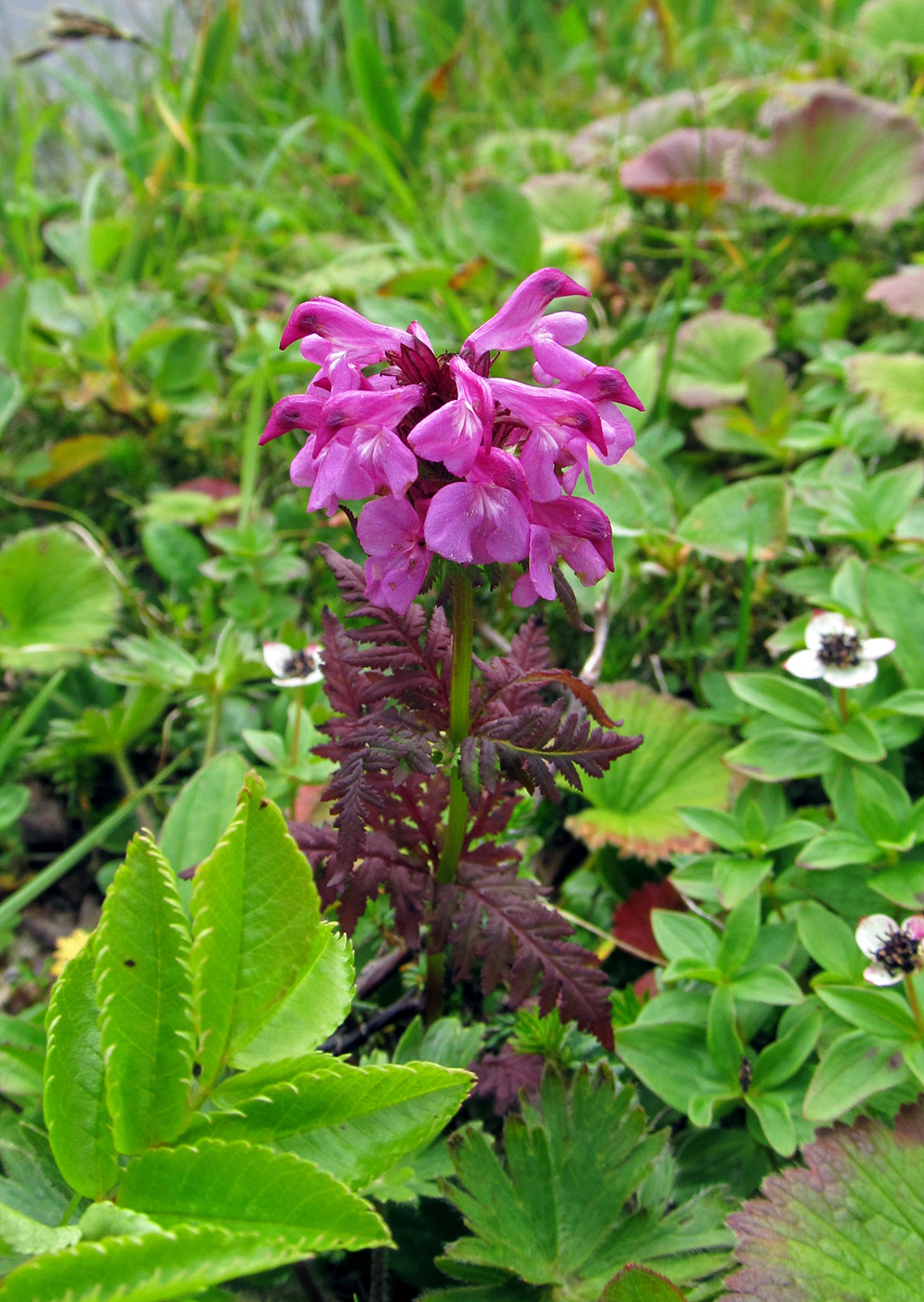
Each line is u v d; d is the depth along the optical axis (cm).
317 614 35
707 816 25
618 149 51
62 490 42
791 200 47
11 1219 14
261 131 60
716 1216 19
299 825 20
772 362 37
